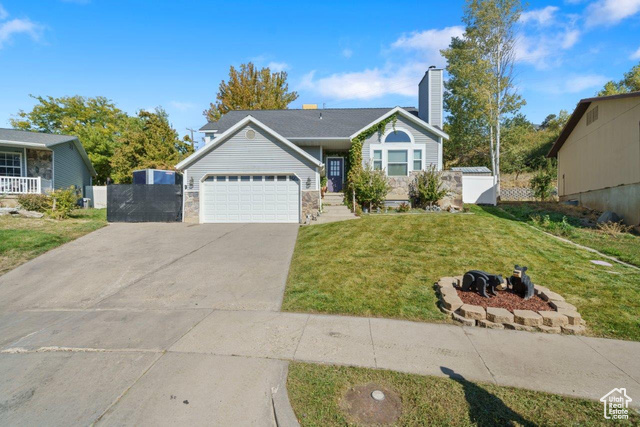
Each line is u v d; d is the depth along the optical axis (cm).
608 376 380
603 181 1483
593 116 1580
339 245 984
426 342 461
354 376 379
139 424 311
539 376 379
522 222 1336
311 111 2177
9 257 902
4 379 388
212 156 1488
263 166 1478
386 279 707
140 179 1727
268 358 421
